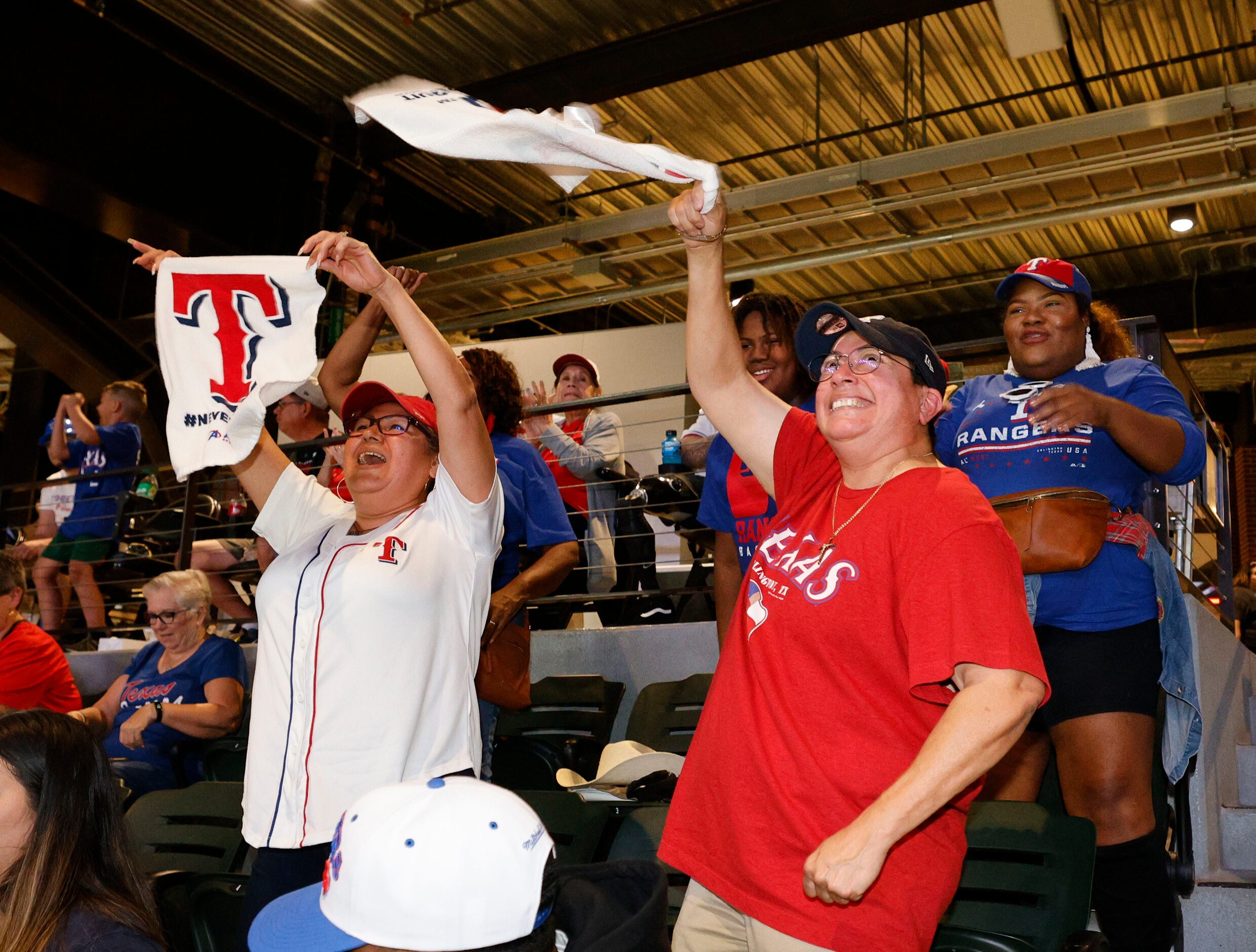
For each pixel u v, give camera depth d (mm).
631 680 4168
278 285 2447
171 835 3176
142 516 6391
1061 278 2709
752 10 7832
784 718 1698
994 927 2195
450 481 2451
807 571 1771
